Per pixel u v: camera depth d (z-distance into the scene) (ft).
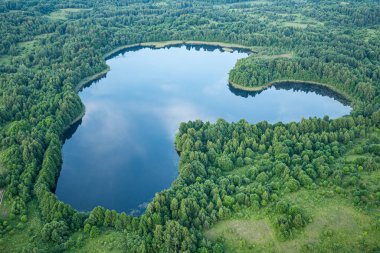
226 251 429.79
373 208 456.86
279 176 535.19
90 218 469.57
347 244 418.10
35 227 468.34
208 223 458.91
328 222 447.83
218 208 480.64
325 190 495.41
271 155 588.91
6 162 570.46
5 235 456.45
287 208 465.88
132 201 558.56
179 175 558.56
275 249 426.51
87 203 552.82
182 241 426.92
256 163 570.46
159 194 492.54
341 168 524.93
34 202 510.17
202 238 438.40
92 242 448.24
